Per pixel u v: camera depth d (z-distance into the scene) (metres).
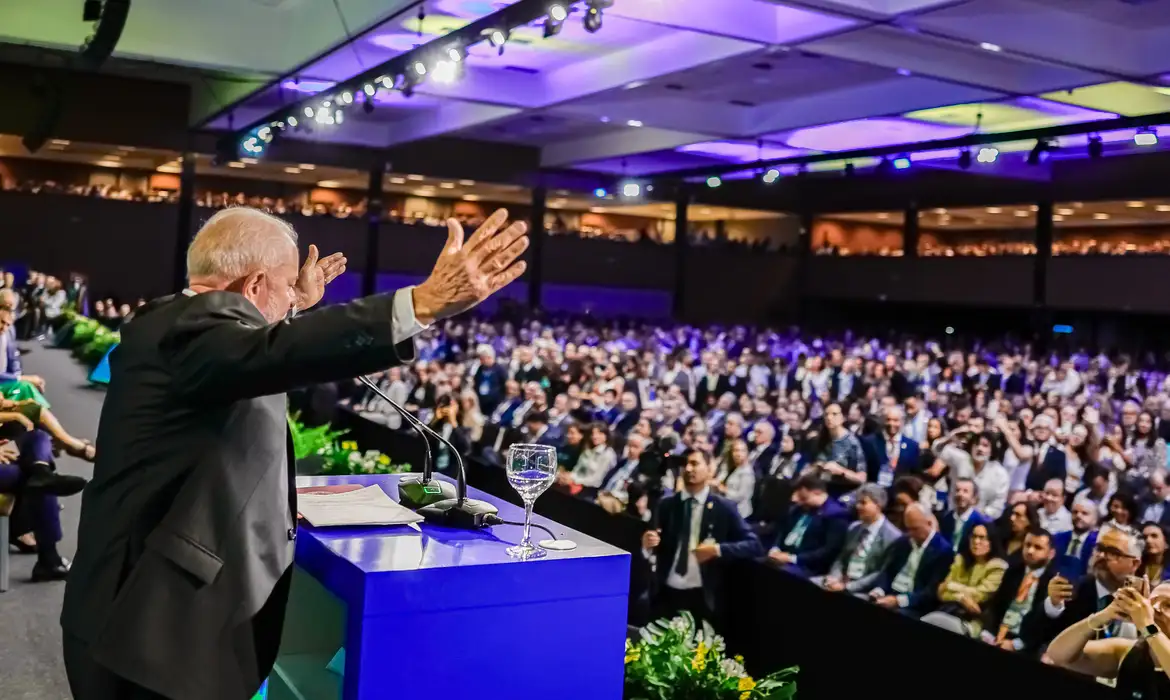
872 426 9.33
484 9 10.30
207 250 1.86
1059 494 6.31
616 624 1.98
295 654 2.46
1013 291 21.89
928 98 12.67
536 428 9.86
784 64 12.45
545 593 1.90
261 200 24.44
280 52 12.41
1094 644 4.36
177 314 1.76
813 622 5.32
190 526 1.66
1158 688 4.09
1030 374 16.34
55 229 21.39
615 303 26.00
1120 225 21.50
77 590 1.75
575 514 6.79
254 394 1.64
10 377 6.36
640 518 6.53
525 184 23.11
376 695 1.76
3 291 7.86
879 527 6.21
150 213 21.95
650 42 11.59
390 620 1.77
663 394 11.90
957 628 5.41
